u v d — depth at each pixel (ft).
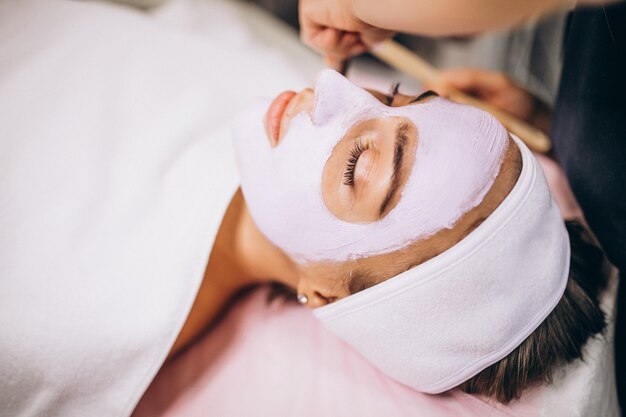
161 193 2.43
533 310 1.90
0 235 2.17
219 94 2.87
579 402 2.08
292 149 1.95
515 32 3.30
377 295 1.92
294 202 1.95
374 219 1.85
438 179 1.79
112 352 2.16
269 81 3.06
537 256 1.88
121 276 2.22
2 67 2.60
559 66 3.00
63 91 2.60
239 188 2.45
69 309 2.13
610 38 1.88
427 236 1.82
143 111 2.68
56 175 2.35
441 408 2.20
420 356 1.98
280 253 2.19
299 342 2.50
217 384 2.39
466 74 3.08
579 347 2.10
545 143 2.86
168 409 2.32
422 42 4.24
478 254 1.80
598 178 2.09
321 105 1.90
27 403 2.17
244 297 2.72
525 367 1.99
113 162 2.49
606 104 1.97
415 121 1.85
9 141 2.39
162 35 3.00
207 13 3.55
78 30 2.81
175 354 2.49
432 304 1.86
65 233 2.23
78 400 2.19
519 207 1.83
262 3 4.33
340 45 2.24
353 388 2.33
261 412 2.29
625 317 2.35
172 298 2.21
